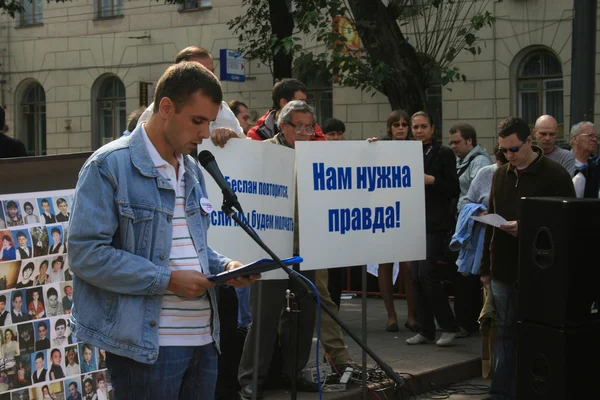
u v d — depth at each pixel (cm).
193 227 273
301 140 455
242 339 463
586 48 743
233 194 300
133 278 250
